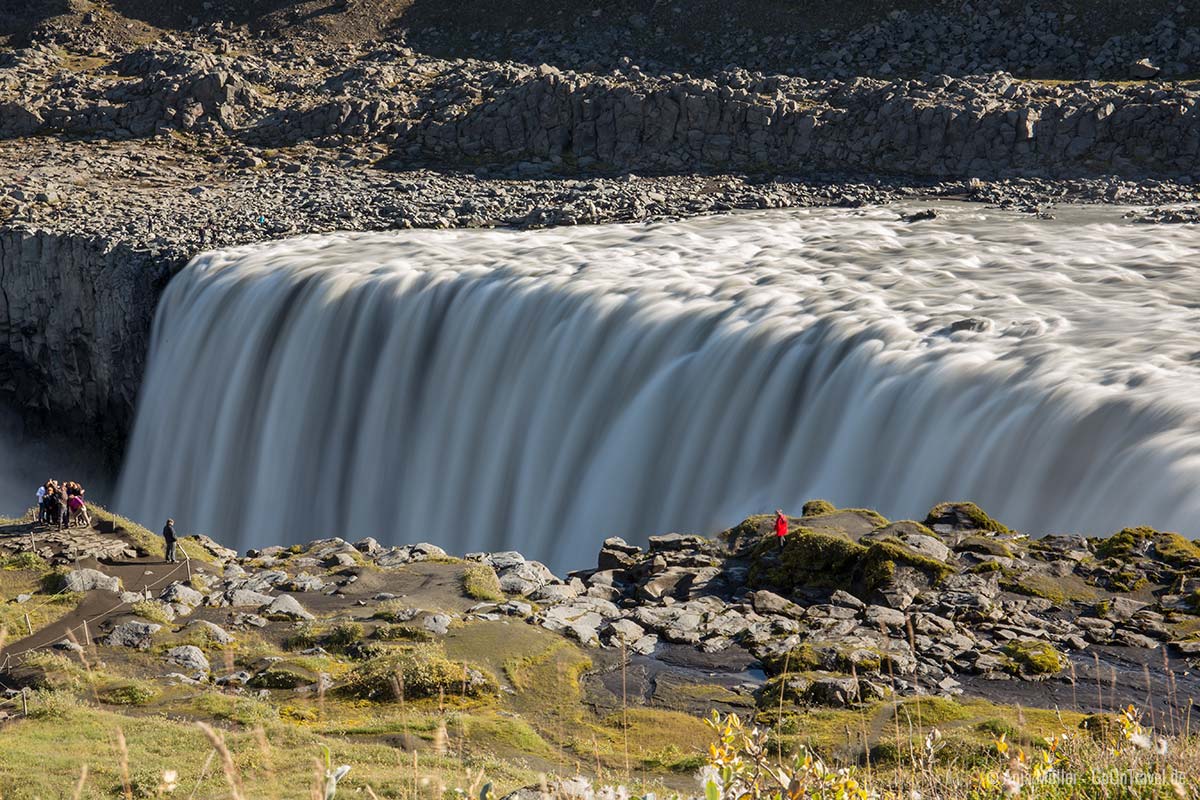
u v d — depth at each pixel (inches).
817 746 2410.2
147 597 3722.9
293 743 2534.5
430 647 3147.1
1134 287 5900.6
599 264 6786.4
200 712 2807.6
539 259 6978.4
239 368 6904.5
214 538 6791.3
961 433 4522.6
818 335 5260.8
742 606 3385.8
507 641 3203.7
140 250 7721.5
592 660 3125.0
